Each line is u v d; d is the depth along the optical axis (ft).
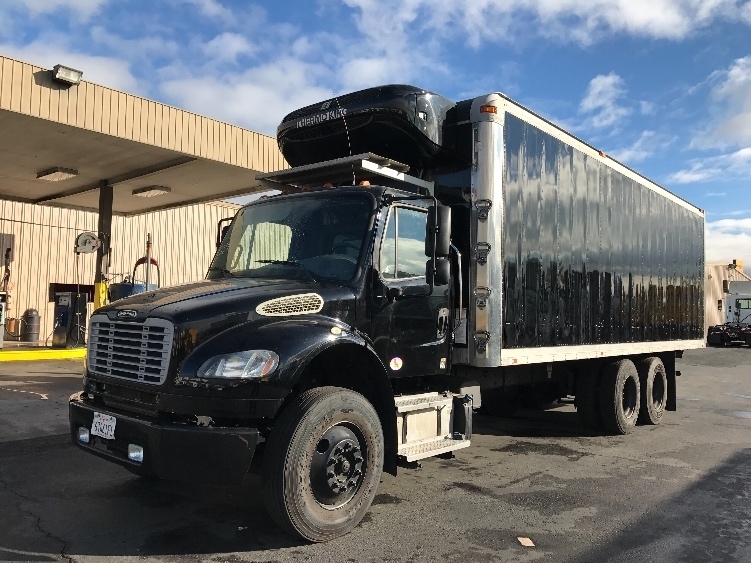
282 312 15.03
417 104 19.77
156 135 44.09
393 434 16.60
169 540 14.24
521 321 21.70
